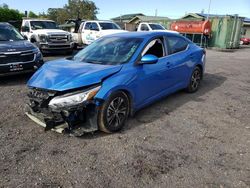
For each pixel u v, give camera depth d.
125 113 4.62
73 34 18.22
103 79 4.23
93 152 3.85
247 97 6.76
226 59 15.11
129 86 4.54
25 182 3.16
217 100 6.41
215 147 4.06
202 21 25.55
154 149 3.96
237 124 4.97
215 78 9.09
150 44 5.25
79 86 4.01
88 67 4.54
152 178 3.28
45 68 4.76
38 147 3.96
